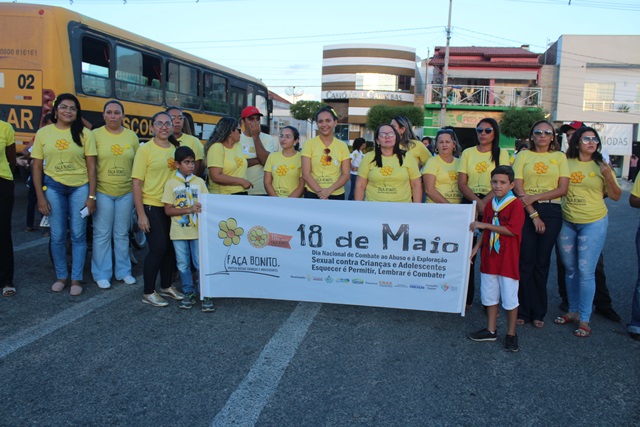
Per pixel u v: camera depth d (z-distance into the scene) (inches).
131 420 116.5
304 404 124.9
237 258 187.8
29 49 329.4
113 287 211.6
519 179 183.8
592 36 1273.4
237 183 206.1
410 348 158.9
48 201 196.9
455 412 123.6
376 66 1776.6
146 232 190.5
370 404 125.8
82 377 134.8
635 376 145.6
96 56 362.0
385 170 191.9
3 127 191.2
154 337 161.5
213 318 179.8
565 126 214.4
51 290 203.9
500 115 1302.9
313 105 1745.8
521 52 1362.0
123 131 209.6
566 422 121.0
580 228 180.7
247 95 616.1
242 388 131.4
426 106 1325.0
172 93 452.4
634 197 180.7
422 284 179.3
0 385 129.6
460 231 174.1
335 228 182.1
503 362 151.6
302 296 187.8
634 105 1279.5
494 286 163.6
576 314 187.9
